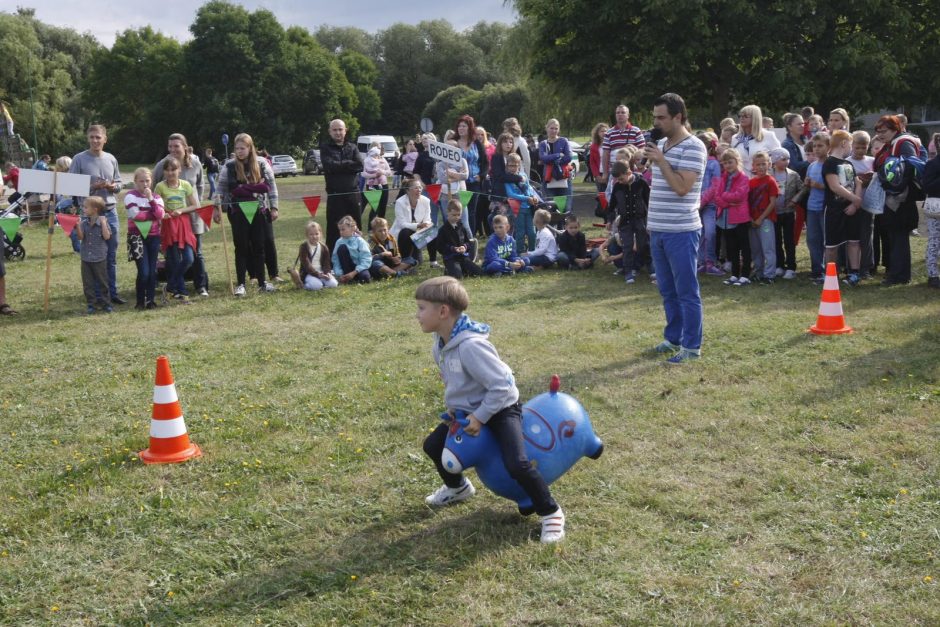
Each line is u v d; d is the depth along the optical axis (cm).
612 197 1096
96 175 1082
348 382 668
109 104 7531
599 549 387
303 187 3497
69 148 6322
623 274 1135
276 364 740
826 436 510
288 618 342
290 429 570
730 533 398
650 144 660
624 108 1350
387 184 1600
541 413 409
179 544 411
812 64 2452
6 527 434
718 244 1122
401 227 1231
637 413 567
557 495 446
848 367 649
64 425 596
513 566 376
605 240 1259
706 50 2372
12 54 5841
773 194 1012
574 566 373
